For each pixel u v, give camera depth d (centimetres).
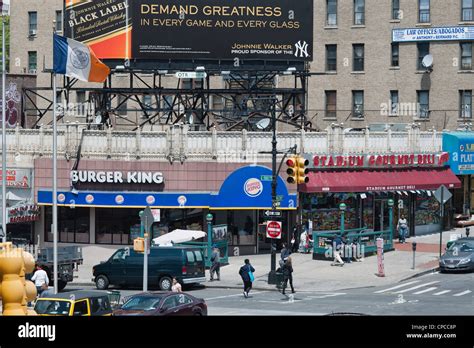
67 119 7875
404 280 4691
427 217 6488
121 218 5716
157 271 4534
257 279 4809
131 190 5644
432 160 6309
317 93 8000
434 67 7688
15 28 8738
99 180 5638
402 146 6169
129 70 6291
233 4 6300
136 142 5628
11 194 5791
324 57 7981
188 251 4553
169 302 3009
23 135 5794
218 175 5584
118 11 6253
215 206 5531
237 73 6556
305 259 5425
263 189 5566
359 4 7912
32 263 2566
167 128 5694
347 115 7925
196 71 6272
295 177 4209
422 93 7756
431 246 5828
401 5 7775
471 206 7006
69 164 5700
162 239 5069
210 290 4553
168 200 5556
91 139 5694
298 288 4512
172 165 5603
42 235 5819
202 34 6291
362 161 5912
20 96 6869
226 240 5350
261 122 5722
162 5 6256
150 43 6256
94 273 4653
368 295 4141
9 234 5444
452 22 7631
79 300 2858
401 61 7788
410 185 6069
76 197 5659
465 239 5150
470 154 6550
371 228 6106
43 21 8650
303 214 5788
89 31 6288
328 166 5775
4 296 2478
